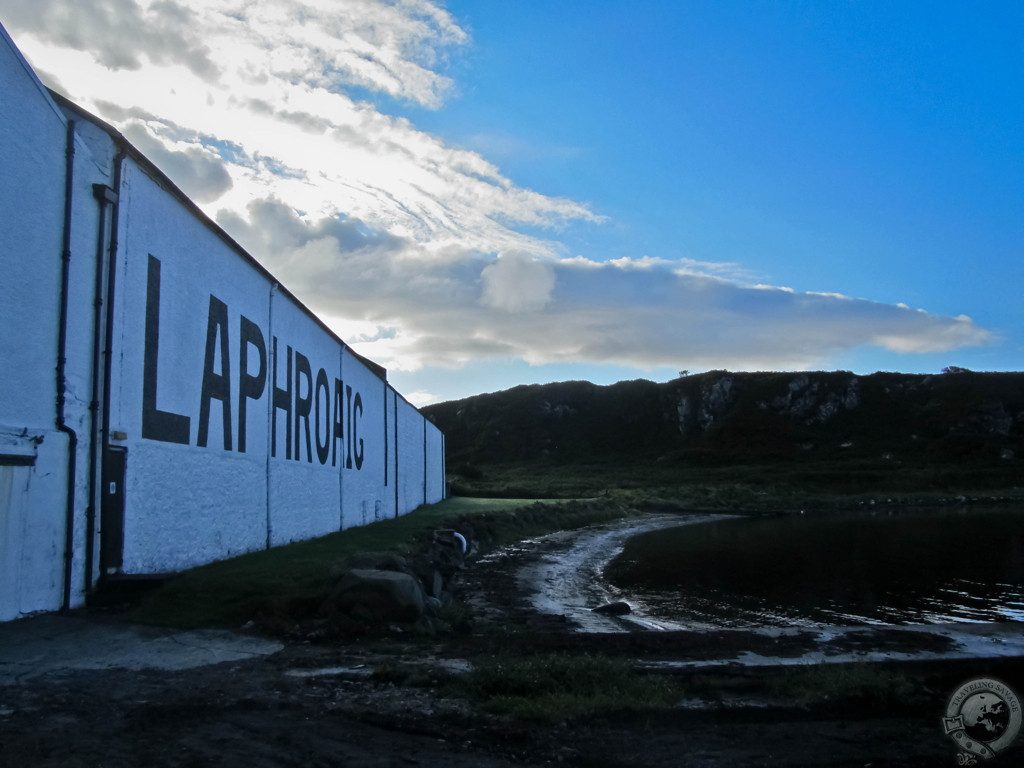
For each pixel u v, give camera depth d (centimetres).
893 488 6462
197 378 1371
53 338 991
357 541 1900
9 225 909
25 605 933
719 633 993
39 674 733
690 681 807
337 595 1007
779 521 4322
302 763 547
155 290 1226
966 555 2675
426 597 1186
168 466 1258
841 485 6575
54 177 997
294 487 1898
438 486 4884
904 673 871
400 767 553
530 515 3481
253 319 1648
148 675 746
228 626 966
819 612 1619
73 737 565
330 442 2241
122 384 1125
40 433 955
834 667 841
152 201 1221
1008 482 6631
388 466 3133
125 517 1130
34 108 953
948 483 6619
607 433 10000
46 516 969
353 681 755
